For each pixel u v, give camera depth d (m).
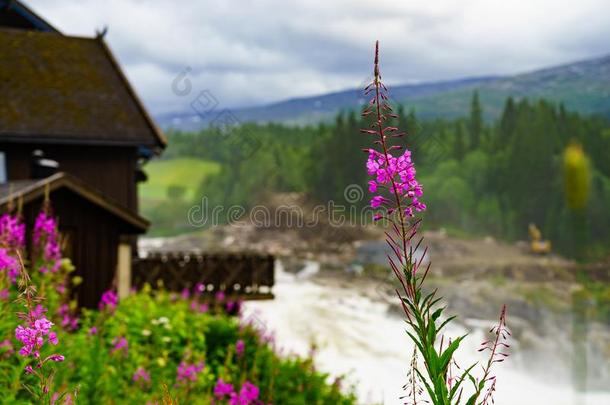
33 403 5.03
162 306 13.07
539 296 48.03
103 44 24.84
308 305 35.81
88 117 22.09
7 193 12.79
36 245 8.22
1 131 20.75
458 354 28.44
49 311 7.40
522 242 93.31
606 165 99.31
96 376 7.07
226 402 8.20
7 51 23.41
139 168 25.55
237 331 11.27
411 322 1.84
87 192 13.35
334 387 10.93
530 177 103.56
